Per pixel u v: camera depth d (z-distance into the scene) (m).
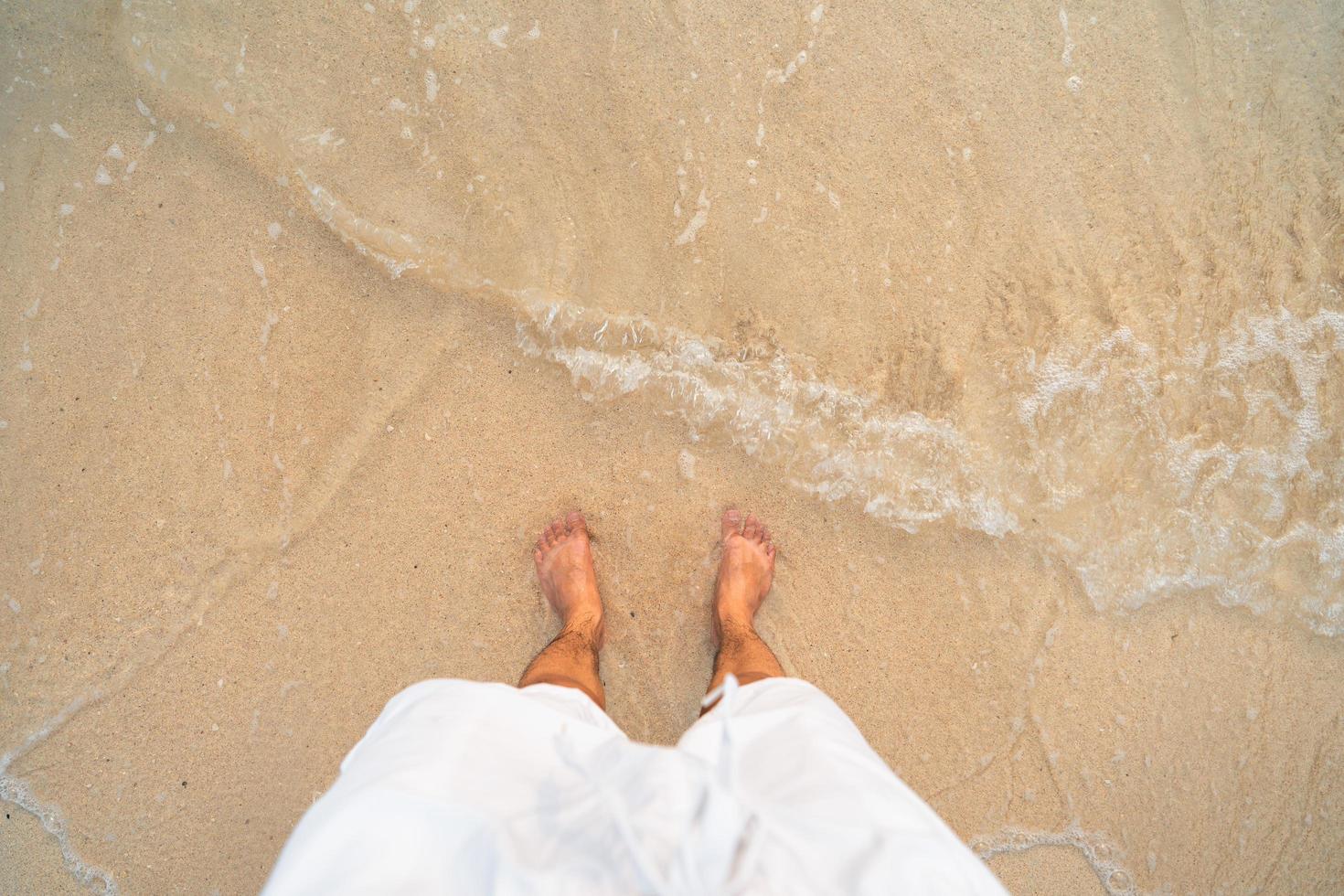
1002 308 2.20
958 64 2.20
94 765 2.13
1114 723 2.17
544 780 1.24
